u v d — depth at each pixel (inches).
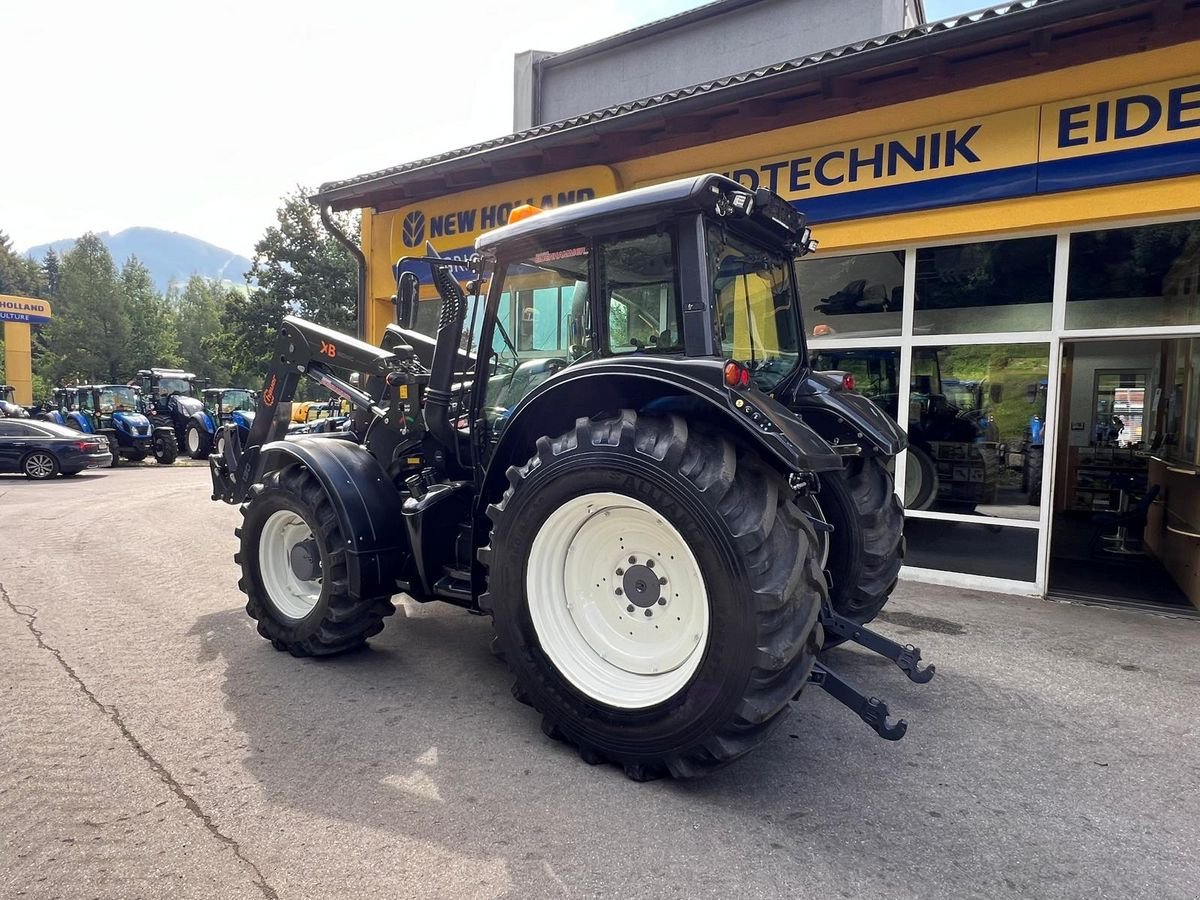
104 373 1980.8
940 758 115.3
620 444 105.0
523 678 115.7
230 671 146.1
